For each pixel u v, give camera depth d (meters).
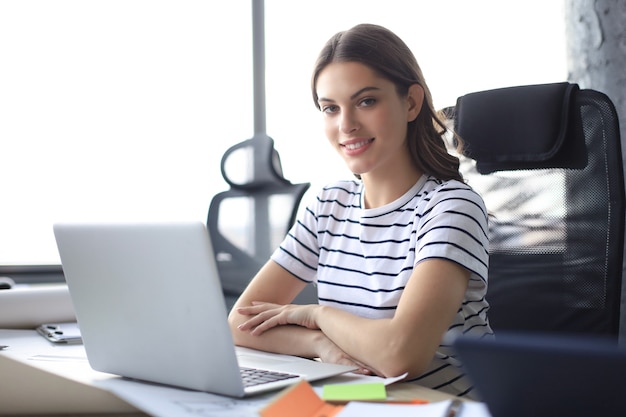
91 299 1.21
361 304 1.56
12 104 3.41
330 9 3.81
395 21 3.76
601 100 1.72
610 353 0.60
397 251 1.55
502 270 1.80
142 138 3.62
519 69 3.58
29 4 3.42
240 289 2.71
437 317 1.31
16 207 3.44
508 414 0.68
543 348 0.63
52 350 1.50
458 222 1.43
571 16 2.63
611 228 1.69
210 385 1.07
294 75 3.87
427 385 1.41
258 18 3.84
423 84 1.60
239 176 2.78
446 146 1.82
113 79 3.57
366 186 1.64
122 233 1.11
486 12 3.63
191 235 1.02
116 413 1.13
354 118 1.54
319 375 1.18
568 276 1.72
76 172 3.53
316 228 1.76
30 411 1.19
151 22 3.63
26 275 3.47
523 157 1.78
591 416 0.64
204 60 3.73
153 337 1.12
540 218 1.77
